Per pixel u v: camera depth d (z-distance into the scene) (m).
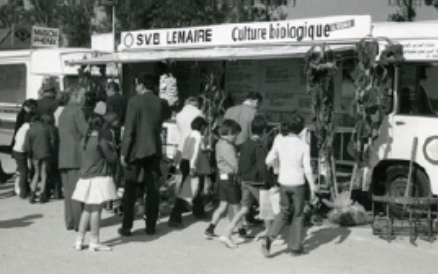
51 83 11.34
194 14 30.94
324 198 9.73
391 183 9.79
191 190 9.07
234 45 11.24
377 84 9.27
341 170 10.82
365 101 9.14
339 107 11.08
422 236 8.62
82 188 7.52
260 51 10.17
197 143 9.11
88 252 7.55
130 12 32.62
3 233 8.45
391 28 9.56
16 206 10.44
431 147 9.26
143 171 8.41
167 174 10.83
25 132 11.05
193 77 13.35
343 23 9.69
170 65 11.52
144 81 8.40
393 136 9.56
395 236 8.62
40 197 10.71
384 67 9.55
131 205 8.42
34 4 39.72
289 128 7.45
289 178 7.35
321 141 9.42
